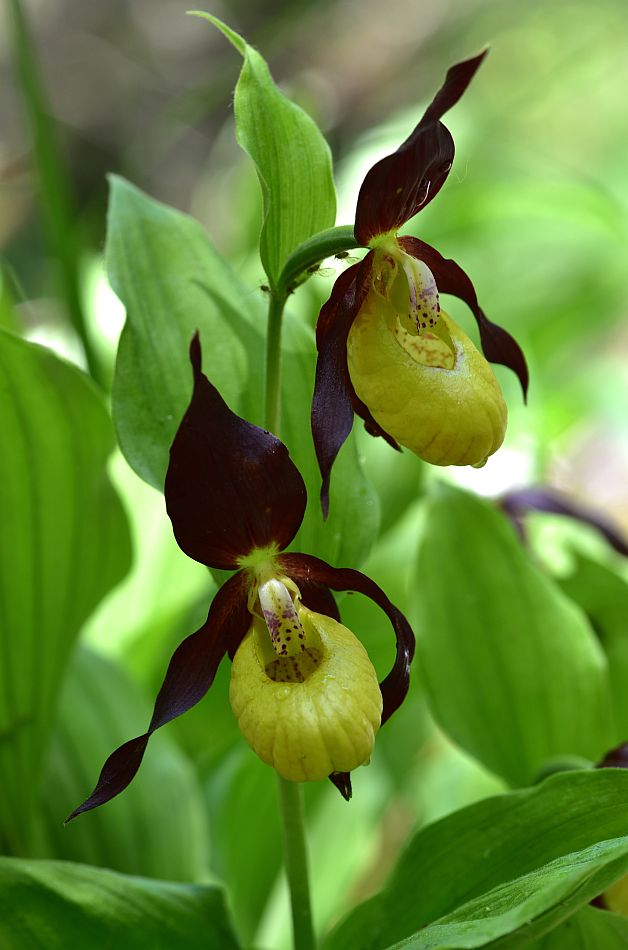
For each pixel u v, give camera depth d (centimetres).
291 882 45
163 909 46
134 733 53
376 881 75
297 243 43
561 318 88
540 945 44
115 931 45
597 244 89
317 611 43
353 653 41
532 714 52
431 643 52
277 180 42
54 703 50
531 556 55
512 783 52
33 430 47
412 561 59
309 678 41
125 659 59
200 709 56
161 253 46
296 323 46
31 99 60
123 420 44
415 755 67
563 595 52
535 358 86
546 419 84
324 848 61
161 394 44
